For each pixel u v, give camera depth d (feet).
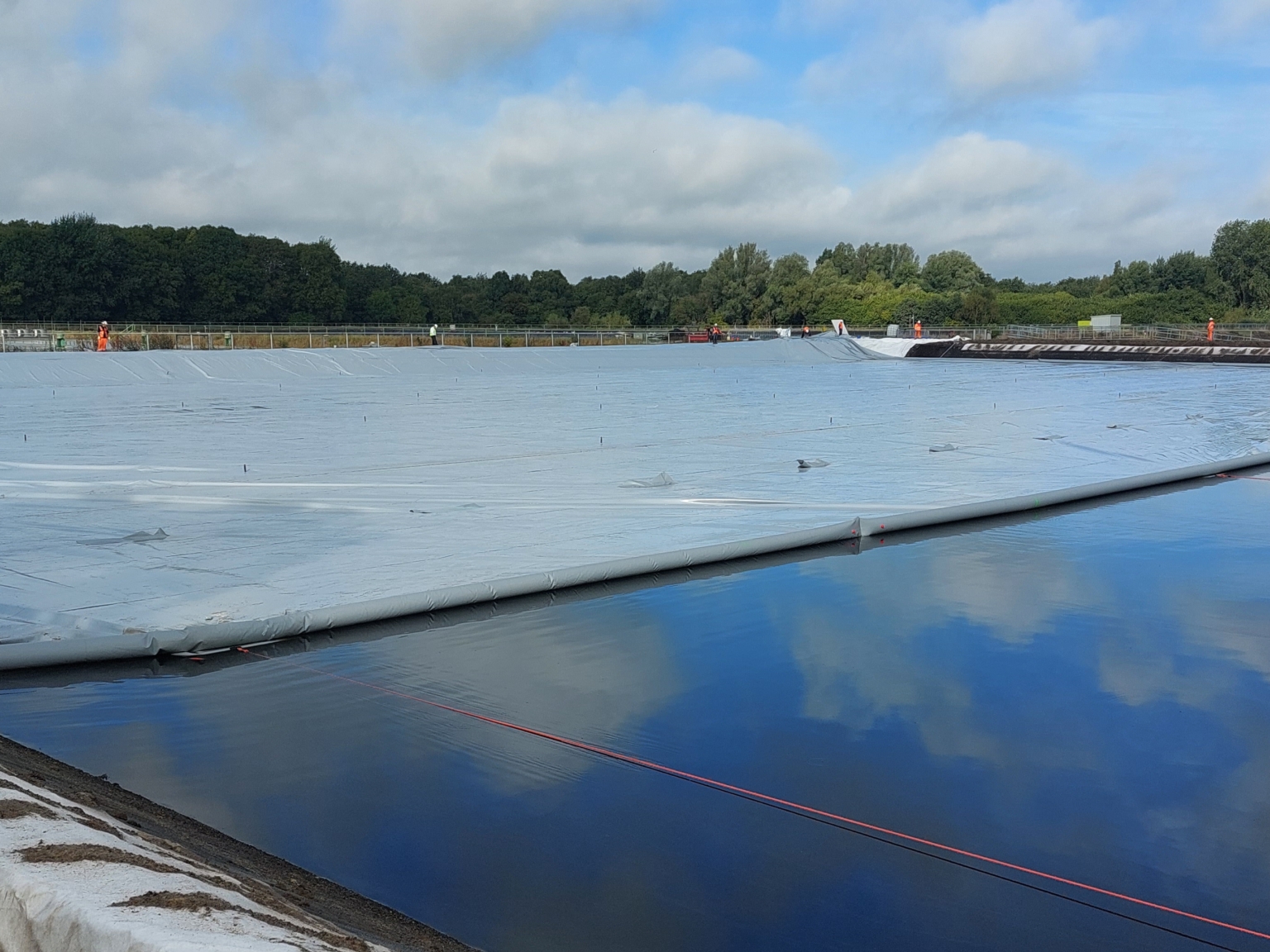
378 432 73.05
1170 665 27.07
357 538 40.32
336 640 29.45
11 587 33.06
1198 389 109.40
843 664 27.27
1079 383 119.65
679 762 21.29
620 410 89.71
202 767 21.08
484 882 16.72
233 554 37.60
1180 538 42.57
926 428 76.23
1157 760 21.27
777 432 73.82
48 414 84.89
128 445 65.67
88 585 33.35
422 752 21.83
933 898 16.24
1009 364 162.50
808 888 16.56
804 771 20.83
